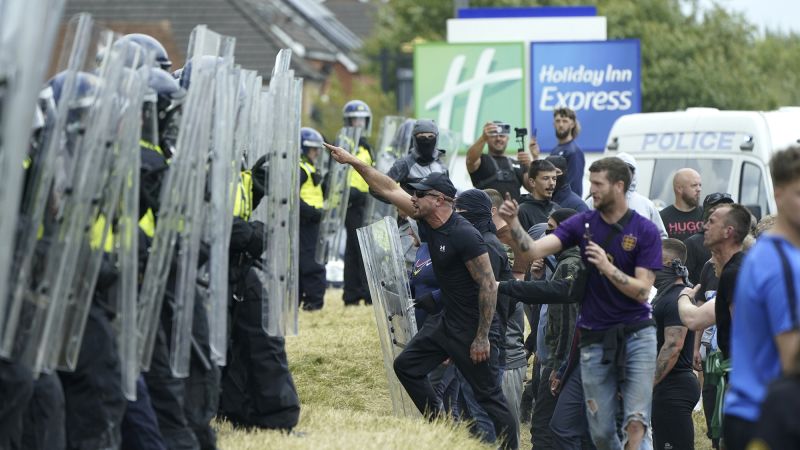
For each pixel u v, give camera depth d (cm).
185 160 2456
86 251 2208
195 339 2598
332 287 7150
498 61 8081
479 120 8081
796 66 16275
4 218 1858
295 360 4072
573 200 4075
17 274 2100
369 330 4562
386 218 3509
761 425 1529
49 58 1900
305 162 5012
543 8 8212
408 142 5084
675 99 13512
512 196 4419
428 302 3209
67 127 2172
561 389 2988
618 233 2708
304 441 2794
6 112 1862
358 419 3173
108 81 2227
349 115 5106
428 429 3052
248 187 2856
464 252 3066
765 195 5281
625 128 5841
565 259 3125
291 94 2823
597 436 2789
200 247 2573
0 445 2130
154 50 2556
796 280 1886
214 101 2569
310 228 5128
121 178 2264
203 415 2620
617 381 2778
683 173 4562
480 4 15350
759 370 1925
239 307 2875
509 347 3572
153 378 2514
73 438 2308
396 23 16588
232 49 2608
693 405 3334
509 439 3186
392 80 16475
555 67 8044
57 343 2175
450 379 3516
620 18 13675
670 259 3266
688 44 13538
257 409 2906
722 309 2695
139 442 2436
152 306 2408
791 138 5341
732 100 13575
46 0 1884
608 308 2748
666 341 3238
